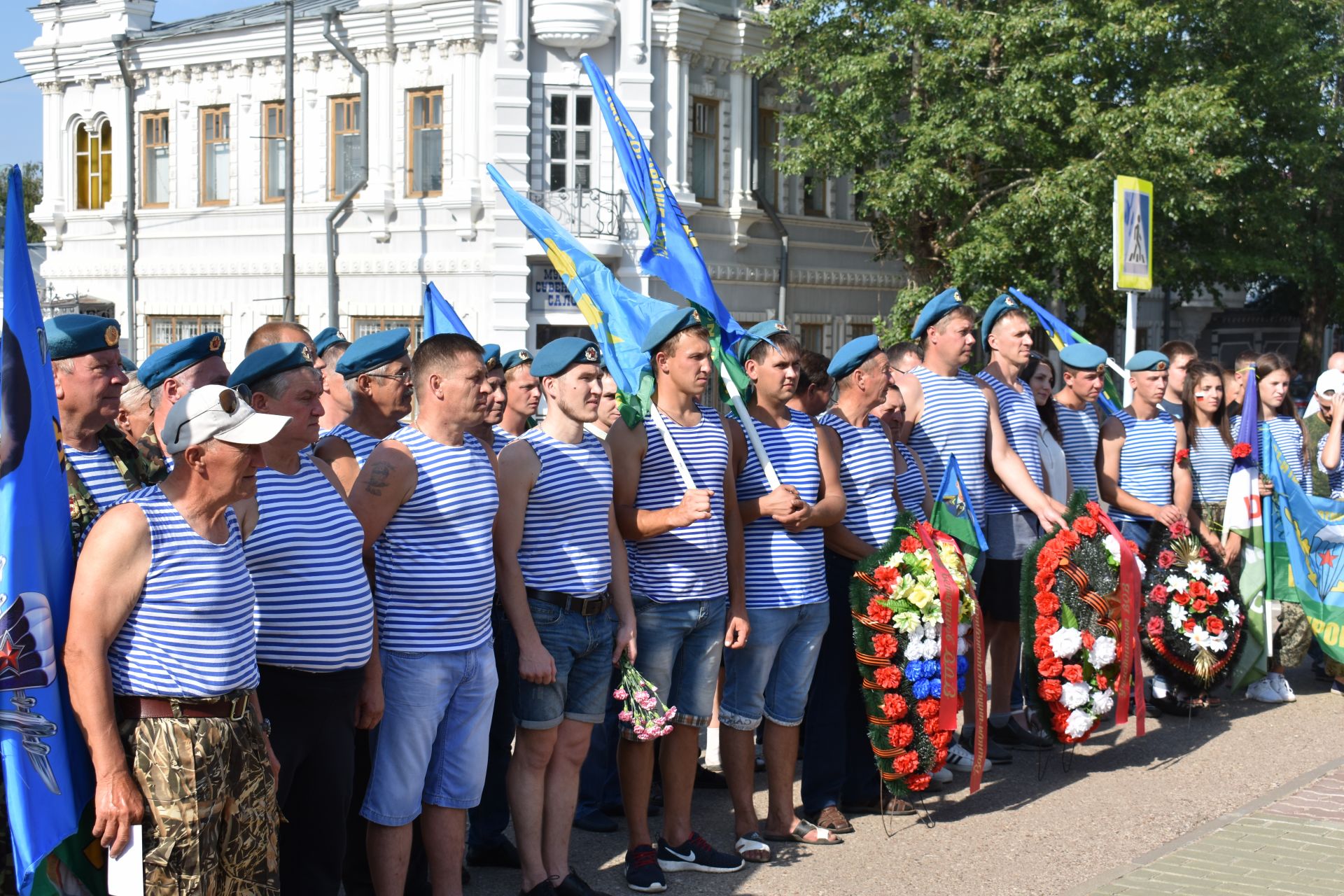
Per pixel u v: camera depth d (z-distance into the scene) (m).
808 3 22.05
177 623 3.81
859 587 6.33
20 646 3.70
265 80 26.23
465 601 4.93
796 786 7.19
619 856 6.05
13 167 3.82
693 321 5.75
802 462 6.13
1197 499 9.25
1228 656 8.47
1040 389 8.28
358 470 5.18
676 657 5.84
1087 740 8.04
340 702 4.46
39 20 28.73
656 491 5.68
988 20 20.84
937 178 21.22
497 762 5.94
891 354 7.90
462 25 23.72
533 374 5.37
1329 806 6.57
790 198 27.12
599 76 6.92
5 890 3.82
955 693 6.42
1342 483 9.70
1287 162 25.17
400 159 24.84
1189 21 22.02
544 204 23.67
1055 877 5.70
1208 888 5.47
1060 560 7.14
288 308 24.31
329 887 4.56
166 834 3.77
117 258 28.53
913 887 5.61
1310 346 32.12
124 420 5.05
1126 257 10.47
